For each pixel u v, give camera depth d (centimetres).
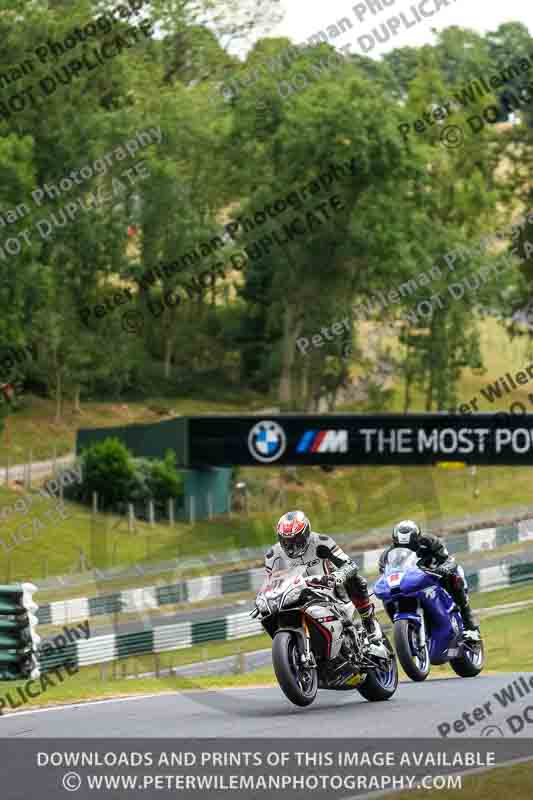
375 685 3306
